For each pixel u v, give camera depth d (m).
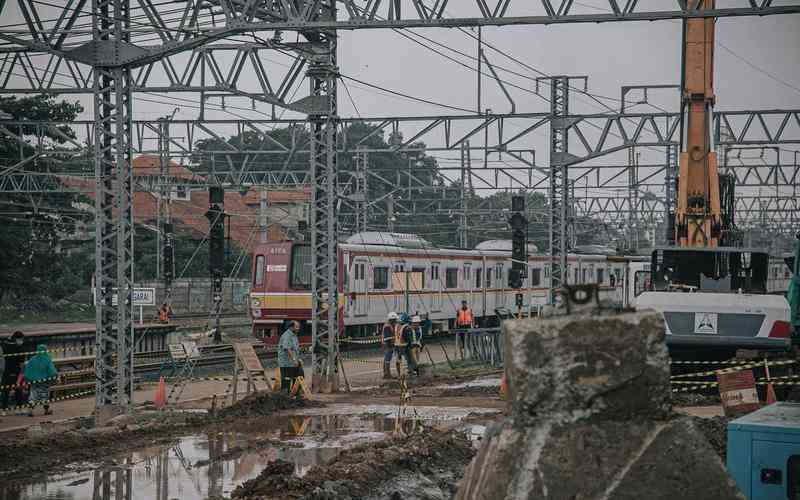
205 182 76.75
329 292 33.47
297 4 28.19
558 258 45.34
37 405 30.30
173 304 80.81
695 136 32.00
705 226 31.69
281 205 99.38
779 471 10.18
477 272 65.44
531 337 6.16
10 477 18.23
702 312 26.97
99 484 17.53
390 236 57.38
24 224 74.69
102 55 25.55
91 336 41.34
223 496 16.33
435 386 35.97
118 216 25.56
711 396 27.72
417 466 18.97
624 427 6.02
